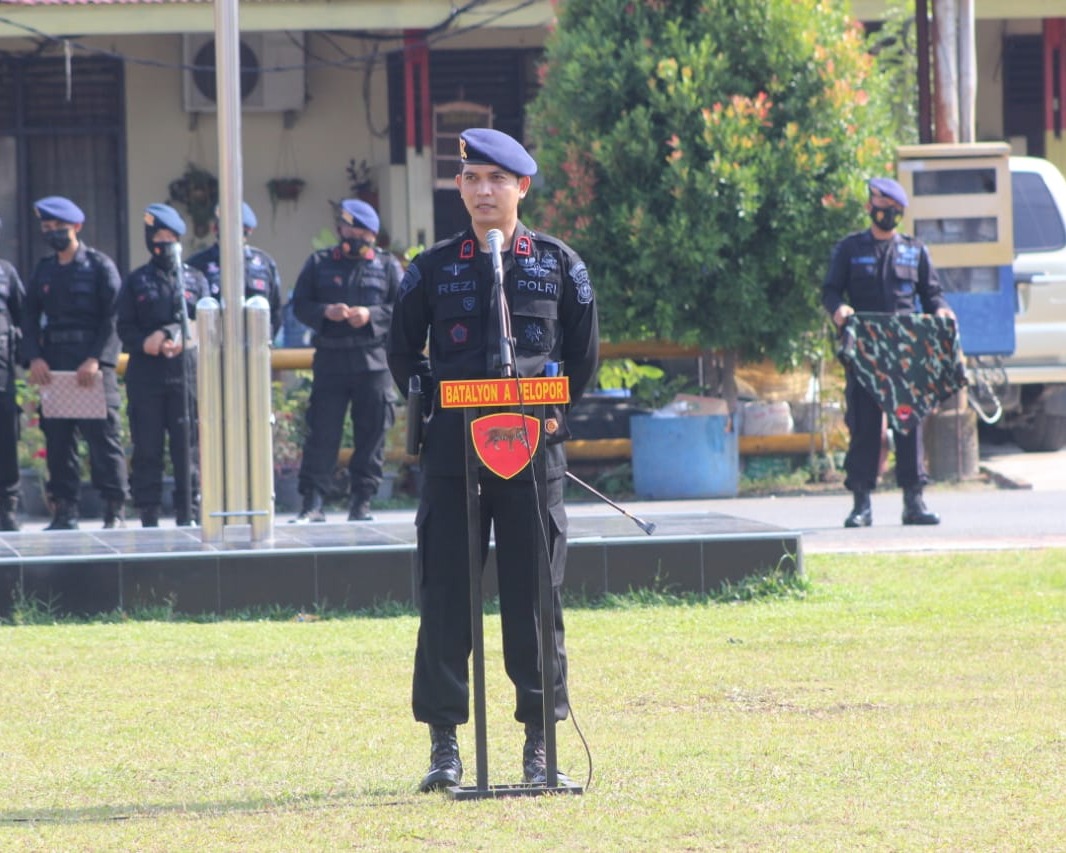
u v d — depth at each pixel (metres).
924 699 18.30
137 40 63.47
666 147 41.56
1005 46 64.94
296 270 63.97
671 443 41.06
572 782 14.60
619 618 24.03
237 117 26.73
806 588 25.59
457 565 14.82
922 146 39.28
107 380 35.00
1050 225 44.66
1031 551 29.34
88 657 21.67
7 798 14.85
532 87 63.97
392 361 14.96
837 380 44.34
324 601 25.14
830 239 41.31
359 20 54.97
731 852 12.52
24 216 63.97
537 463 14.21
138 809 14.36
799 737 16.55
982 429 50.44
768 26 41.59
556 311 14.69
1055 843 12.62
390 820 13.65
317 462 35.84
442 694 14.86
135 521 40.03
